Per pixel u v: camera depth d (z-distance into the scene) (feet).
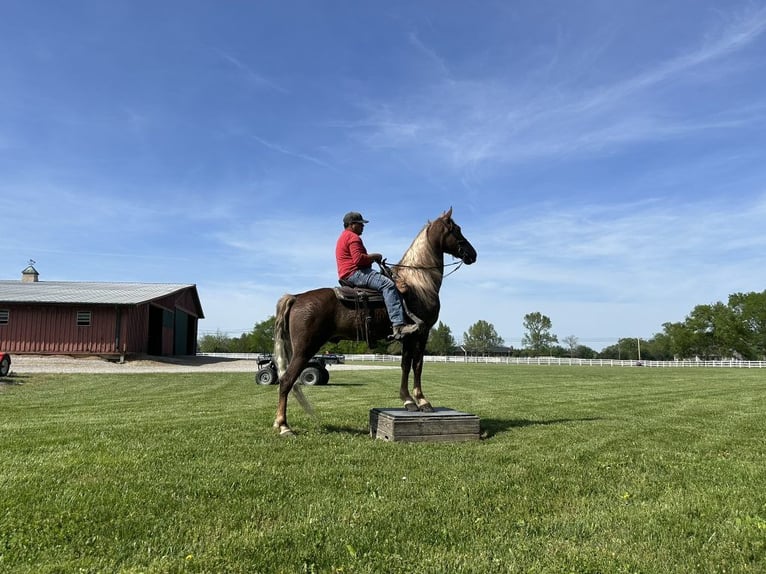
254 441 21.84
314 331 23.45
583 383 71.00
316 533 11.91
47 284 124.57
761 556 11.16
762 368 175.01
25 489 14.74
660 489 15.93
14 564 10.30
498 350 408.05
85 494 14.38
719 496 15.15
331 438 22.74
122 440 21.90
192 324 163.32
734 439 24.54
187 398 44.32
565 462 18.88
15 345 100.12
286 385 23.67
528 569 10.31
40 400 42.32
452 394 50.80
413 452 20.11
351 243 23.68
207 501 14.08
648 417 32.19
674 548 11.43
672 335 306.76
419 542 11.62
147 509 13.35
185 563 10.36
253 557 10.71
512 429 26.20
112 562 10.44
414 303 23.99
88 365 93.91
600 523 12.89
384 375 88.89
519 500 14.51
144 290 121.19
